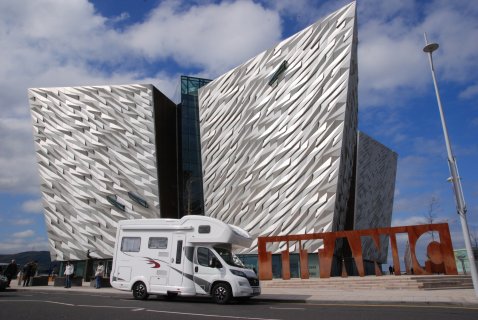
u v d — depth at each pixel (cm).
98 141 4869
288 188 3706
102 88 5034
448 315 1099
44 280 2856
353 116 4103
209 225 1553
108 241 4597
